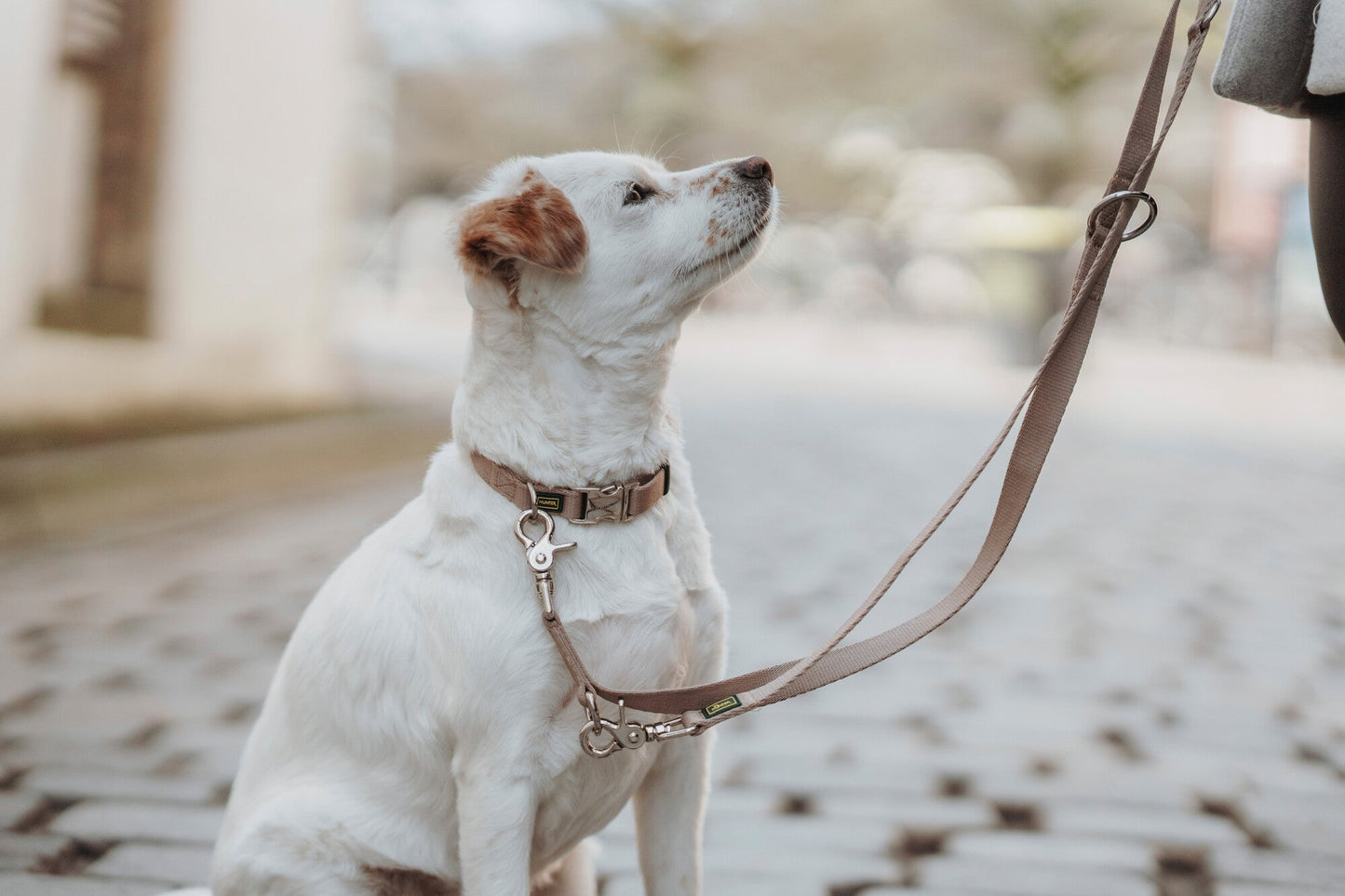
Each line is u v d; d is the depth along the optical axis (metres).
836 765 3.17
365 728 2.07
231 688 3.74
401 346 16.73
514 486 2.00
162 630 4.35
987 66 19.00
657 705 1.91
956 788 3.03
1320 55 1.66
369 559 2.16
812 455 9.03
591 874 2.39
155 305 8.34
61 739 3.29
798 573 5.27
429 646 2.00
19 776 3.04
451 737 1.99
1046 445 1.84
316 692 2.15
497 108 22.89
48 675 3.82
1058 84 16.20
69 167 7.82
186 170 8.51
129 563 5.42
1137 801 2.94
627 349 2.08
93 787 2.98
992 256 15.38
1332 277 1.83
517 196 2.08
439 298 25.31
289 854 2.06
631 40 20.27
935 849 2.73
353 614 2.11
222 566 5.39
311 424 9.20
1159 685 3.83
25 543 5.77
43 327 7.51
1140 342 19.77
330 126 10.05
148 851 2.66
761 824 2.81
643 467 2.06
